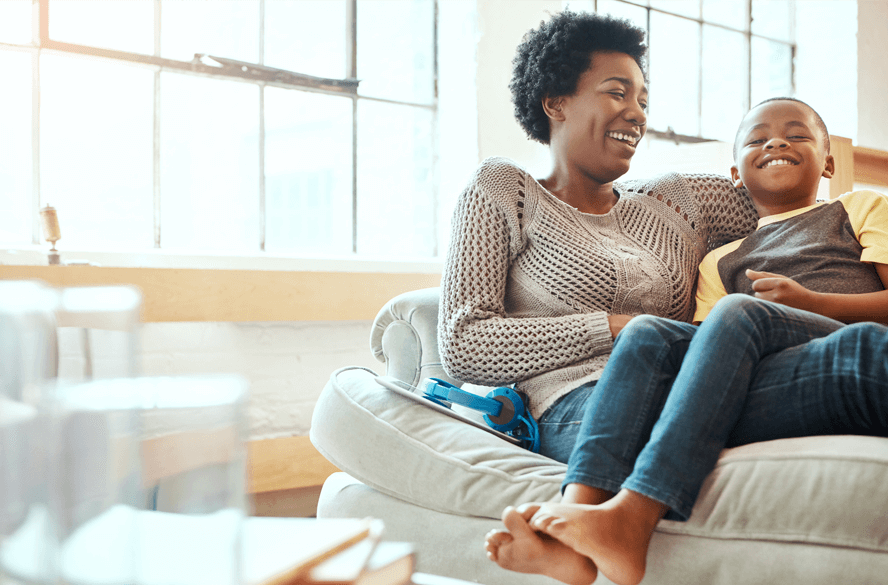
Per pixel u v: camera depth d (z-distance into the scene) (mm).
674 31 3832
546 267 1521
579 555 949
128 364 503
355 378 1463
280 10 2865
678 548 1031
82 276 1891
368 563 623
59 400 464
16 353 461
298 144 2930
